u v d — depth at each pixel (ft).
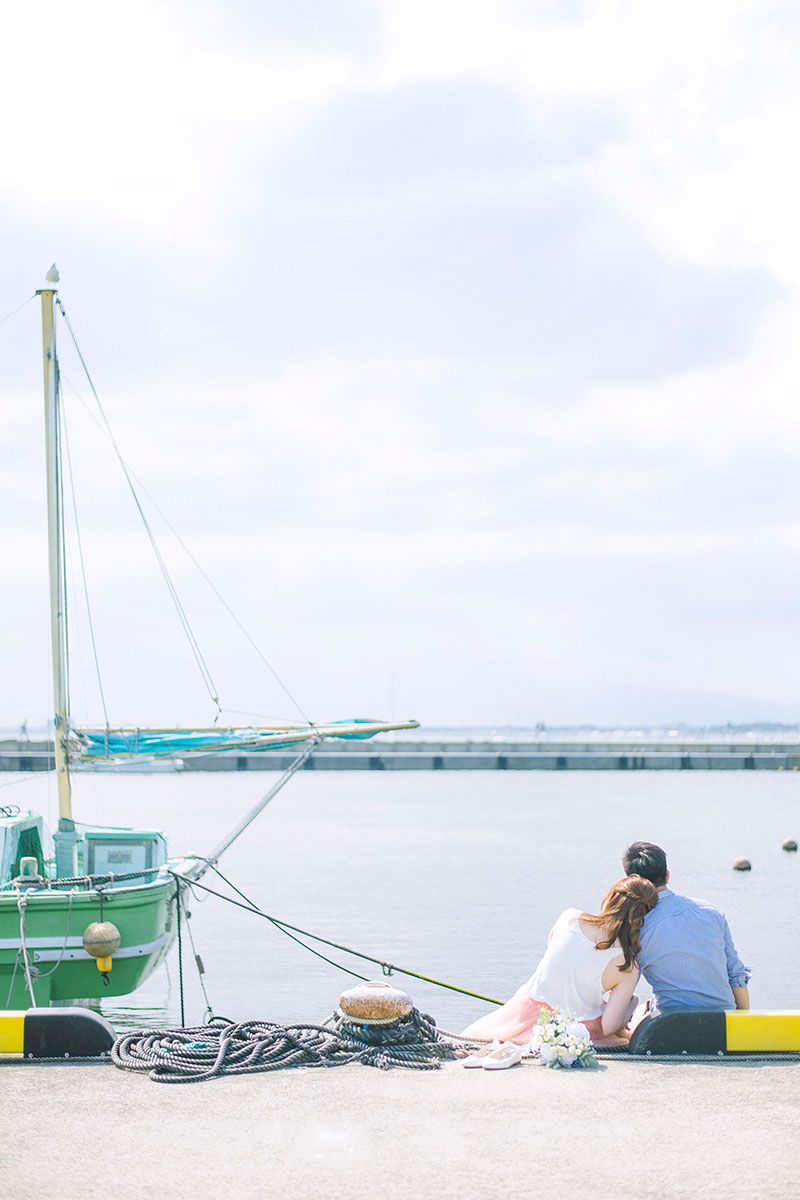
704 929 22.45
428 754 351.87
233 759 347.56
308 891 111.04
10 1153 16.99
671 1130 17.79
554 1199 15.34
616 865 131.95
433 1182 15.92
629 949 22.45
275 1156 16.88
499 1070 20.84
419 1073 20.74
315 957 79.10
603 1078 20.35
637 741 415.85
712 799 250.16
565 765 351.46
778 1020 21.58
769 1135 17.56
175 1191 15.65
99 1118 18.42
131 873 55.57
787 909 103.24
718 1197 15.37
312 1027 22.68
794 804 236.63
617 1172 16.21
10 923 50.85
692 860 144.15
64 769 70.54
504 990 68.90
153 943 53.01
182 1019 57.77
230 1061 21.09
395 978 72.28
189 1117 18.45
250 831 177.06
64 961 51.08
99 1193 15.57
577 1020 21.91
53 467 72.18
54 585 71.67
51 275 72.84
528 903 103.24
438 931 88.74
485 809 220.64
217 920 94.48
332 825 187.52
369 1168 16.40
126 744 72.13
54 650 71.20
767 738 485.97
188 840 163.73
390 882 116.78
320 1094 19.58
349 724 78.48
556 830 178.81
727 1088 19.70
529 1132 17.76
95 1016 22.03
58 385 73.20
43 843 61.52
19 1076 20.52
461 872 125.49
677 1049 21.58
